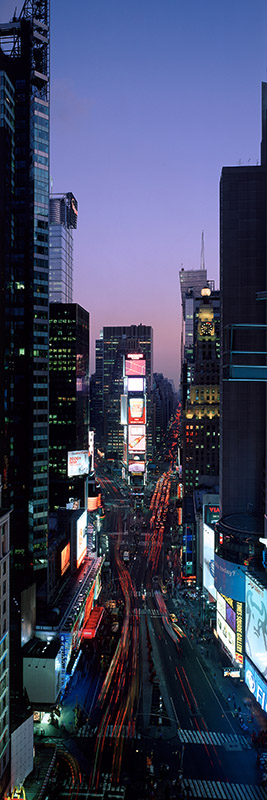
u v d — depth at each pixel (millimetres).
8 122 133000
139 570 189750
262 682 98438
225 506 145500
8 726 77000
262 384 144250
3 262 130625
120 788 77688
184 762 84625
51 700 96750
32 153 134875
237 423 145000
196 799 75875
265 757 85938
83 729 93625
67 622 113688
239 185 143625
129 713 98750
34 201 134625
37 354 134500
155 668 116688
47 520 134875
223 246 144375
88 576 152000
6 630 78312
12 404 136750
